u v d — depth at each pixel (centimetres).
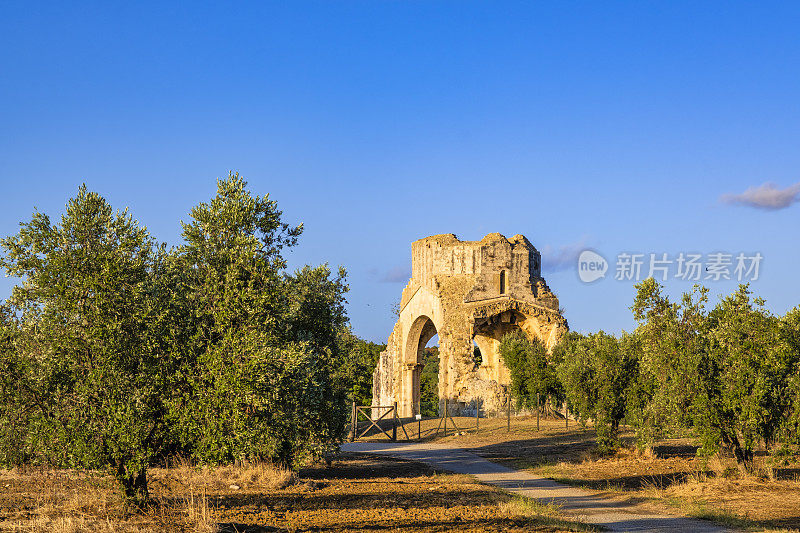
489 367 6831
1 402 1398
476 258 6412
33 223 1467
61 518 1455
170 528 1459
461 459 3350
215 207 1605
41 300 1454
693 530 1577
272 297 1541
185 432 1443
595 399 3081
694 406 2250
